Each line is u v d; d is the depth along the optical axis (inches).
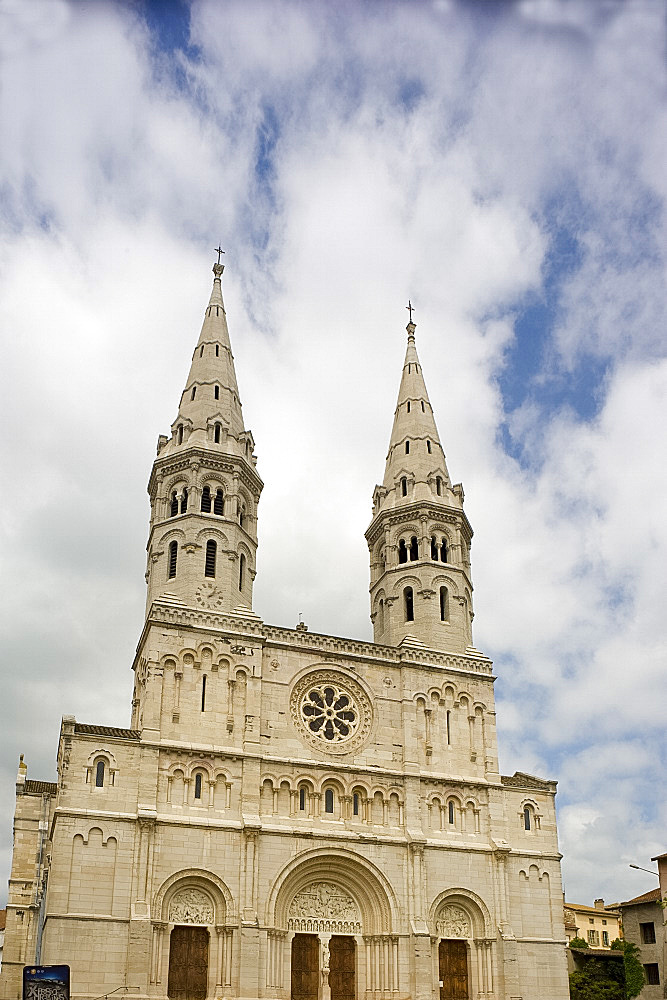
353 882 2790.4
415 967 2687.0
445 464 3659.0
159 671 2765.7
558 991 2891.2
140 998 2352.4
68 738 2583.7
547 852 3078.2
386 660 3122.5
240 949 2511.1
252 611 2987.2
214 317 3612.2
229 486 3184.1
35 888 2938.0
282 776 2797.7
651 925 3481.8
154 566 3095.5
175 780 2655.0
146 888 2477.9
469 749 3112.7
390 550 3462.1
